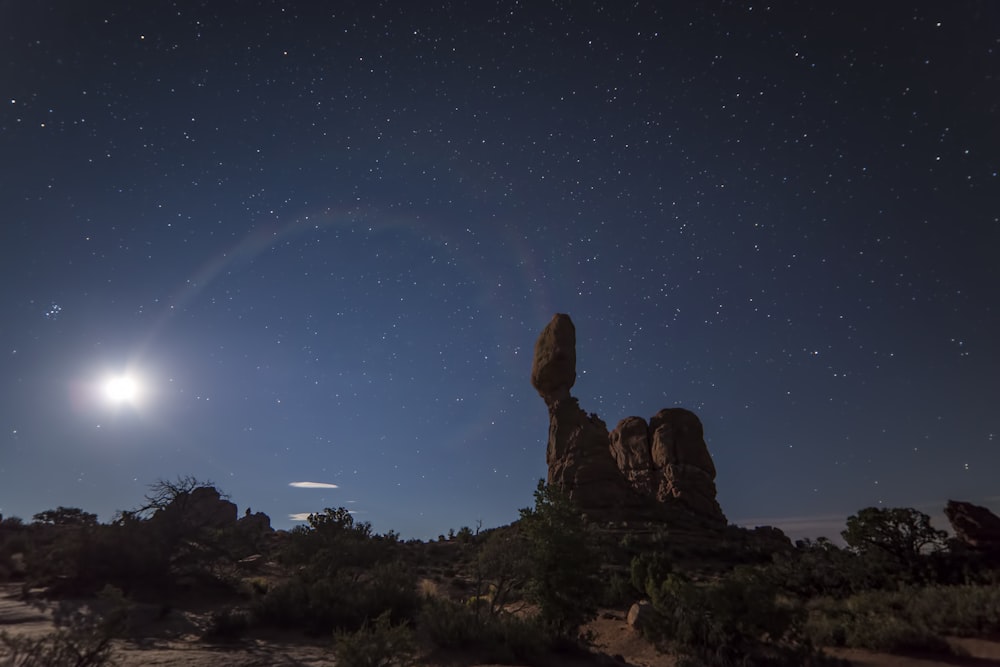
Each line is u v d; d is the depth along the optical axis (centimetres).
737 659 1394
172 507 2444
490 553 1789
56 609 1648
